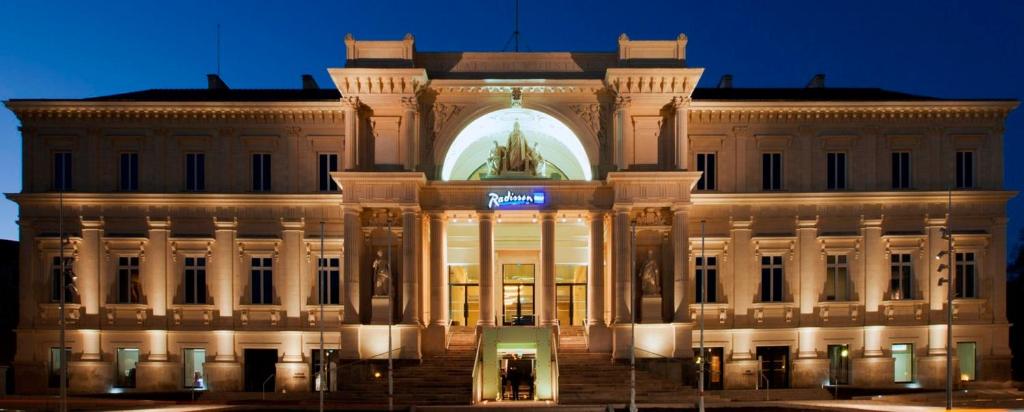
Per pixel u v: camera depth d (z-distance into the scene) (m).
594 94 54.22
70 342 55.34
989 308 56.00
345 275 51.88
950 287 43.19
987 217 56.22
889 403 46.16
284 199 55.72
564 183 53.03
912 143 56.62
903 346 56.22
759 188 56.31
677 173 51.62
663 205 52.00
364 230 53.38
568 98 54.19
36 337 55.38
